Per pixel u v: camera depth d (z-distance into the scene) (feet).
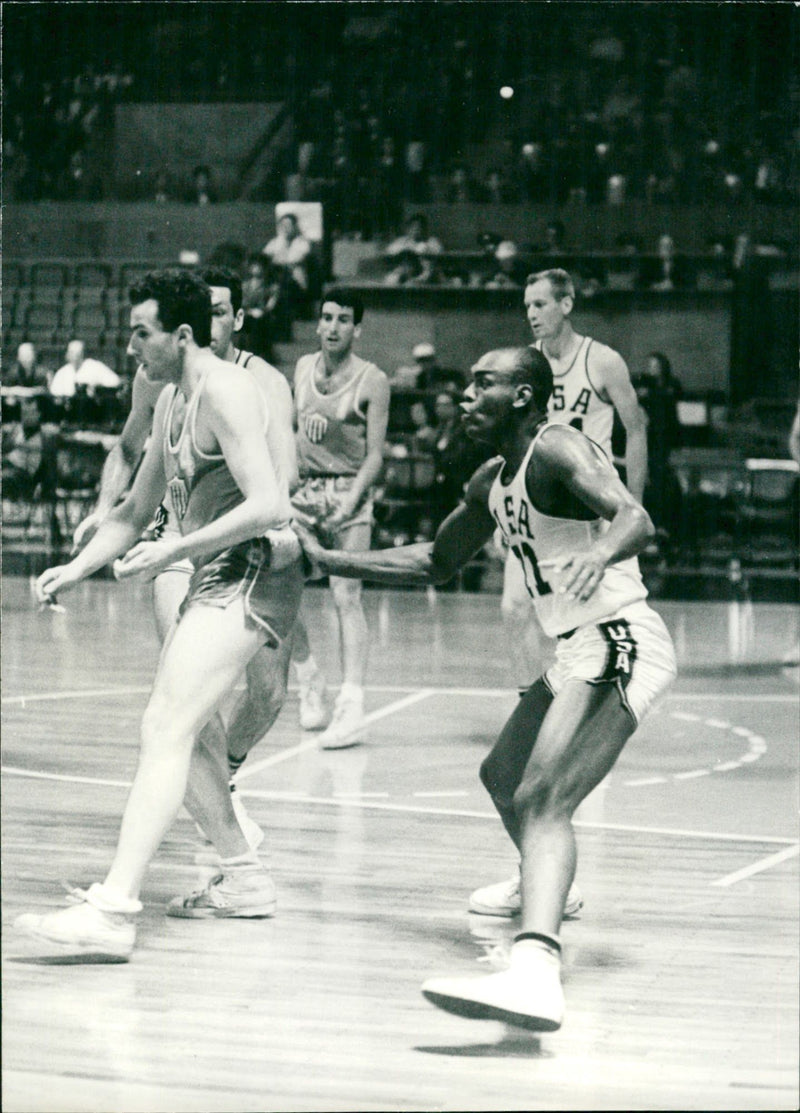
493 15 72.28
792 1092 11.72
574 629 14.51
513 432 14.38
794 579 54.03
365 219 71.31
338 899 17.04
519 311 65.77
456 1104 11.49
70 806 21.31
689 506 54.65
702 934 15.90
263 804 21.77
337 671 34.83
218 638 14.87
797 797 22.81
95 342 70.74
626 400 24.18
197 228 73.20
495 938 15.64
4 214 74.08
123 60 76.84
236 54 75.77
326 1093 11.68
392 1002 13.76
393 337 66.69
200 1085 11.81
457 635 41.86
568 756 13.53
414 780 23.53
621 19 71.00
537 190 70.28
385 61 73.87
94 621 43.55
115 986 14.11
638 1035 13.03
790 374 65.46
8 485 56.29
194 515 15.53
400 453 54.75
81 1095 11.57
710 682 34.22
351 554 15.70
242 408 14.78
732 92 69.62
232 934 15.72
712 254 66.44
